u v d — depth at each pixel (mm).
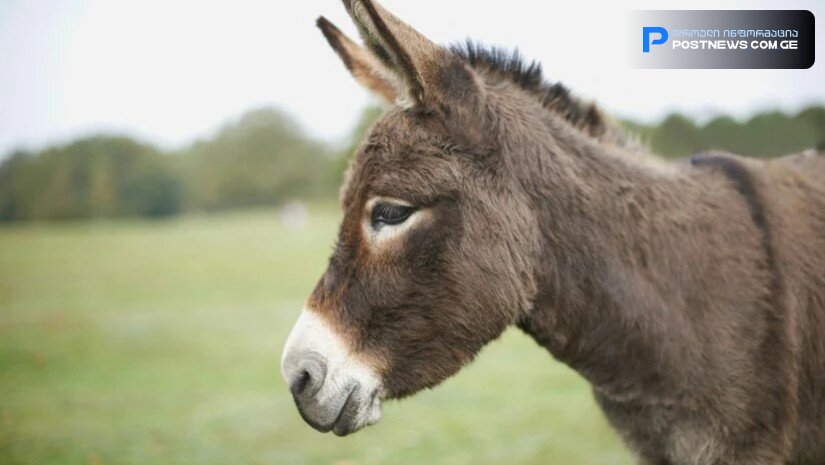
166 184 60594
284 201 66875
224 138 70188
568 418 5816
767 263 2336
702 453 2295
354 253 2221
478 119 2238
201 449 5398
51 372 8188
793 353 2303
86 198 55719
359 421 2186
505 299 2211
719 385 2252
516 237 2213
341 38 2727
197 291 15367
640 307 2268
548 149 2311
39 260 22594
